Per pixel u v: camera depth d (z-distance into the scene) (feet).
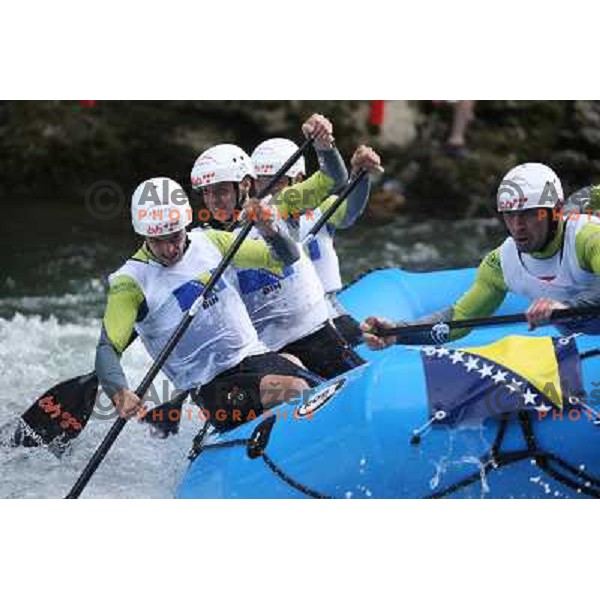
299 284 61.05
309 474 47.75
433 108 126.62
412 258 110.42
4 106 125.70
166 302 53.42
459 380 45.85
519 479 45.06
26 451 60.34
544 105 127.34
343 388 48.93
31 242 110.83
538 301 46.83
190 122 125.39
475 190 123.85
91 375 59.93
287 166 57.77
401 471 45.65
